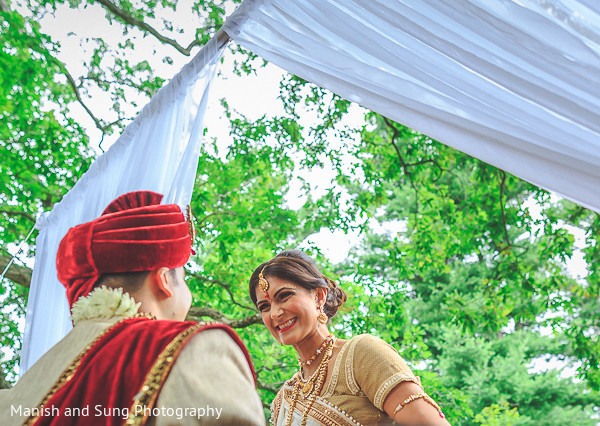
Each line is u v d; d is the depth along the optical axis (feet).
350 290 29.68
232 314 30.32
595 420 51.34
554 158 5.46
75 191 10.85
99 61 23.04
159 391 3.91
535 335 56.85
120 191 9.23
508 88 5.68
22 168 26.22
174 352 4.05
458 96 6.11
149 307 4.83
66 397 4.03
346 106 32.53
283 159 32.04
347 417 6.88
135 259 4.84
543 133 5.62
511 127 5.76
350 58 6.95
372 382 6.87
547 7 5.61
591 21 5.47
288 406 7.55
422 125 6.30
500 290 31.63
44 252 11.08
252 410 3.93
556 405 52.39
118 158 10.08
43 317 10.46
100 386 4.02
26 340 10.48
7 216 26.76
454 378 52.70
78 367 4.21
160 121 9.32
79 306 4.75
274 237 31.12
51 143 26.43
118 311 4.69
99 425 3.87
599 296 32.17
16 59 24.45
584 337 31.99
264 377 30.81
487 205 32.68
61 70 24.22
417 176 33.60
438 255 33.32
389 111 6.54
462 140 6.03
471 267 56.80
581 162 5.34
